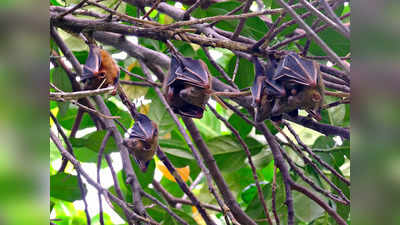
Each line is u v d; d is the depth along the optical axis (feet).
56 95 20.62
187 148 45.88
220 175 41.11
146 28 26.76
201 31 34.09
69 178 34.12
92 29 27.48
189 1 41.68
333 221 43.04
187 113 28.14
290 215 34.83
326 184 43.39
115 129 35.35
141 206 32.12
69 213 55.83
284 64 25.29
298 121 33.78
